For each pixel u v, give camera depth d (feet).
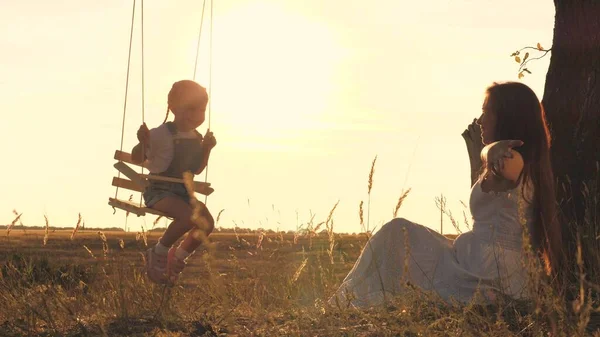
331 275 16.80
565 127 22.89
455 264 16.17
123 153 19.22
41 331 14.75
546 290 12.05
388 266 16.51
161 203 18.39
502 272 15.64
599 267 17.06
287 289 16.52
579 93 22.79
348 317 14.78
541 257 15.64
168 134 18.94
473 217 16.51
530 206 15.74
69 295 16.78
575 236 20.38
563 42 23.38
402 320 14.03
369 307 15.64
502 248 15.74
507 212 15.80
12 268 16.80
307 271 16.90
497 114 15.84
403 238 16.57
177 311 15.78
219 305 16.44
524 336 13.19
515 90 15.81
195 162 19.29
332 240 16.83
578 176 22.24
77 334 14.55
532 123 15.65
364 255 16.69
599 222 20.89
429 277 16.30
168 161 18.88
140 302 16.79
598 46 22.74
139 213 18.33
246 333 14.26
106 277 17.29
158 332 14.62
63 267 17.07
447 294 15.88
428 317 14.51
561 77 23.38
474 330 13.17
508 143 15.33
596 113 22.38
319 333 13.91
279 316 15.61
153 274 17.93
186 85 19.25
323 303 15.51
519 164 15.46
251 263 17.51
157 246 18.16
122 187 18.97
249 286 16.85
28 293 16.39
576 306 10.19
